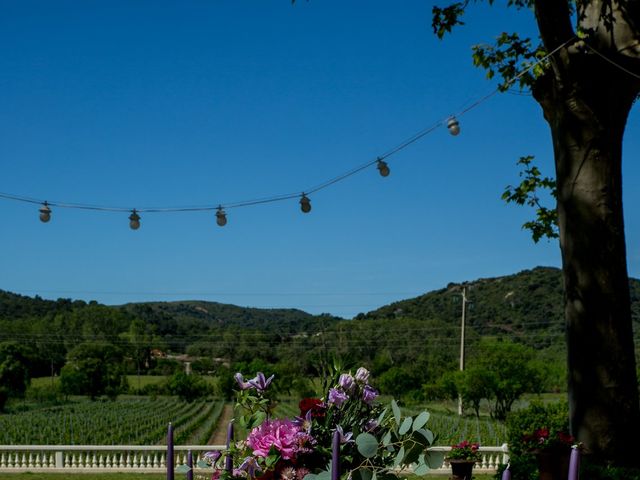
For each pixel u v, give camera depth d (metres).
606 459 8.50
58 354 115.50
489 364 52.62
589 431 8.65
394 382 67.56
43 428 49.31
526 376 51.66
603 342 8.70
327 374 3.31
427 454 2.87
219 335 117.12
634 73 8.80
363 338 81.69
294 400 56.44
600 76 8.87
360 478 2.76
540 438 8.58
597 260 8.83
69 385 92.50
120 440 42.69
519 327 84.31
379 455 2.94
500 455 22.48
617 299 8.79
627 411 8.62
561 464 7.72
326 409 3.13
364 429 3.10
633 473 7.67
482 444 33.38
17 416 61.38
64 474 22.41
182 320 168.12
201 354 114.31
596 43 8.88
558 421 19.97
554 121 9.51
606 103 8.91
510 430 21.05
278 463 2.94
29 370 92.75
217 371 103.31
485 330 85.50
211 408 74.75
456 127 12.08
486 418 53.50
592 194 8.91
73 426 51.16
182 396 90.94
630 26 8.75
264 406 3.38
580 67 8.85
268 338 105.38
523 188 13.27
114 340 118.12
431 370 75.94
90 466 23.03
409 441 2.86
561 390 69.81
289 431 3.02
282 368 79.81
